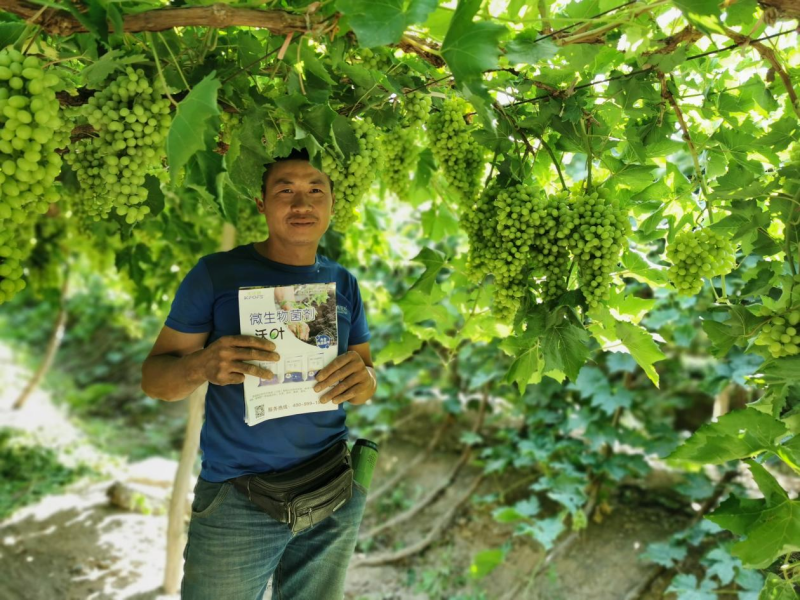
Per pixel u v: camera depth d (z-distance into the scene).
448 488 4.48
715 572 2.97
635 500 3.88
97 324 9.20
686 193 1.94
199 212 3.51
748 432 1.32
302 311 1.71
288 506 1.75
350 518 1.96
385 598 3.63
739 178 1.60
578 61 1.64
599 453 3.76
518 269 1.72
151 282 4.08
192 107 1.29
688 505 3.73
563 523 3.83
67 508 4.20
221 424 1.77
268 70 1.68
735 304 1.54
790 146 1.70
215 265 1.82
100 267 4.62
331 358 1.76
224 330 1.79
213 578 1.77
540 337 1.74
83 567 3.53
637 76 1.68
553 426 4.09
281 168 1.77
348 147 1.69
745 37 1.49
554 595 3.41
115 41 1.49
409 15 1.28
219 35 1.63
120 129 1.40
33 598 3.24
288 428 1.77
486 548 3.89
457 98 1.90
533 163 1.91
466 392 4.95
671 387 4.79
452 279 2.30
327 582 1.97
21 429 5.64
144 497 4.25
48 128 1.31
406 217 4.13
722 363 3.39
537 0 1.63
